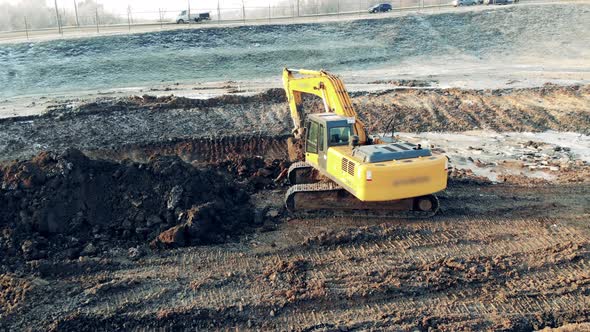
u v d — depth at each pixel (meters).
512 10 47.62
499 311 9.57
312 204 13.17
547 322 9.37
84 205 12.18
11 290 9.60
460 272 10.66
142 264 10.90
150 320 9.07
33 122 21.38
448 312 9.49
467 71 34.72
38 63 36.25
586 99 25.47
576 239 12.01
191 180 12.87
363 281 10.26
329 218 13.17
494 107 24.58
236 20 52.38
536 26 44.53
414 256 11.25
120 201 12.41
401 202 12.98
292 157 16.64
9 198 11.85
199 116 22.67
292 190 13.12
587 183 15.76
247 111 23.45
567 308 9.66
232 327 9.09
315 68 37.91
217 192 13.31
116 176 12.70
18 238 11.20
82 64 36.34
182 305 9.46
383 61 39.56
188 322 9.11
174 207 12.23
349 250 11.51
